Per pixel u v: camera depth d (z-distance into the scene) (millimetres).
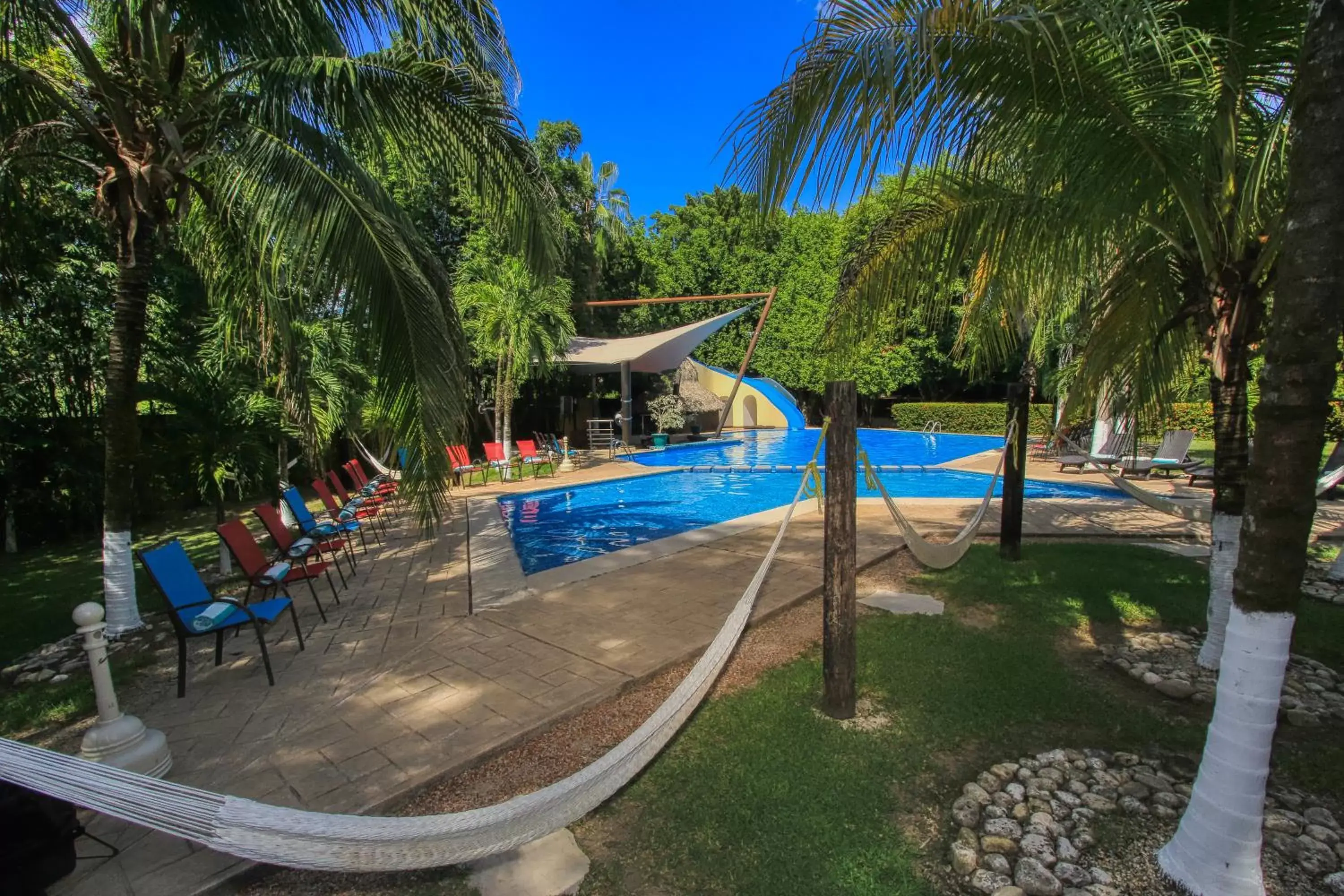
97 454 9453
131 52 4898
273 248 4750
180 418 7398
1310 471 2068
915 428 26906
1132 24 2299
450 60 5199
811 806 2846
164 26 4941
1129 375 5199
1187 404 17953
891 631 4844
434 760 3199
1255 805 2219
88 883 2441
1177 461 12672
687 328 21406
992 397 30938
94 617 2938
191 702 3920
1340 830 2635
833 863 2504
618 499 13711
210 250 6500
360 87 4863
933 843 2627
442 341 4930
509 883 2436
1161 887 2350
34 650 5055
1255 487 2166
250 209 4727
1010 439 6672
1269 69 2955
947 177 3973
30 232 5695
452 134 5441
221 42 5125
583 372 23453
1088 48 2635
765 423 30266
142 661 4617
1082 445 16203
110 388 5215
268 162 4402
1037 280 4191
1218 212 3307
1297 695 3828
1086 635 4801
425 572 7008
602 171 27469
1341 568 5977
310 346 9023
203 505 11859
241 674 4336
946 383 31156
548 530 10617
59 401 9812
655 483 15578
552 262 6359
